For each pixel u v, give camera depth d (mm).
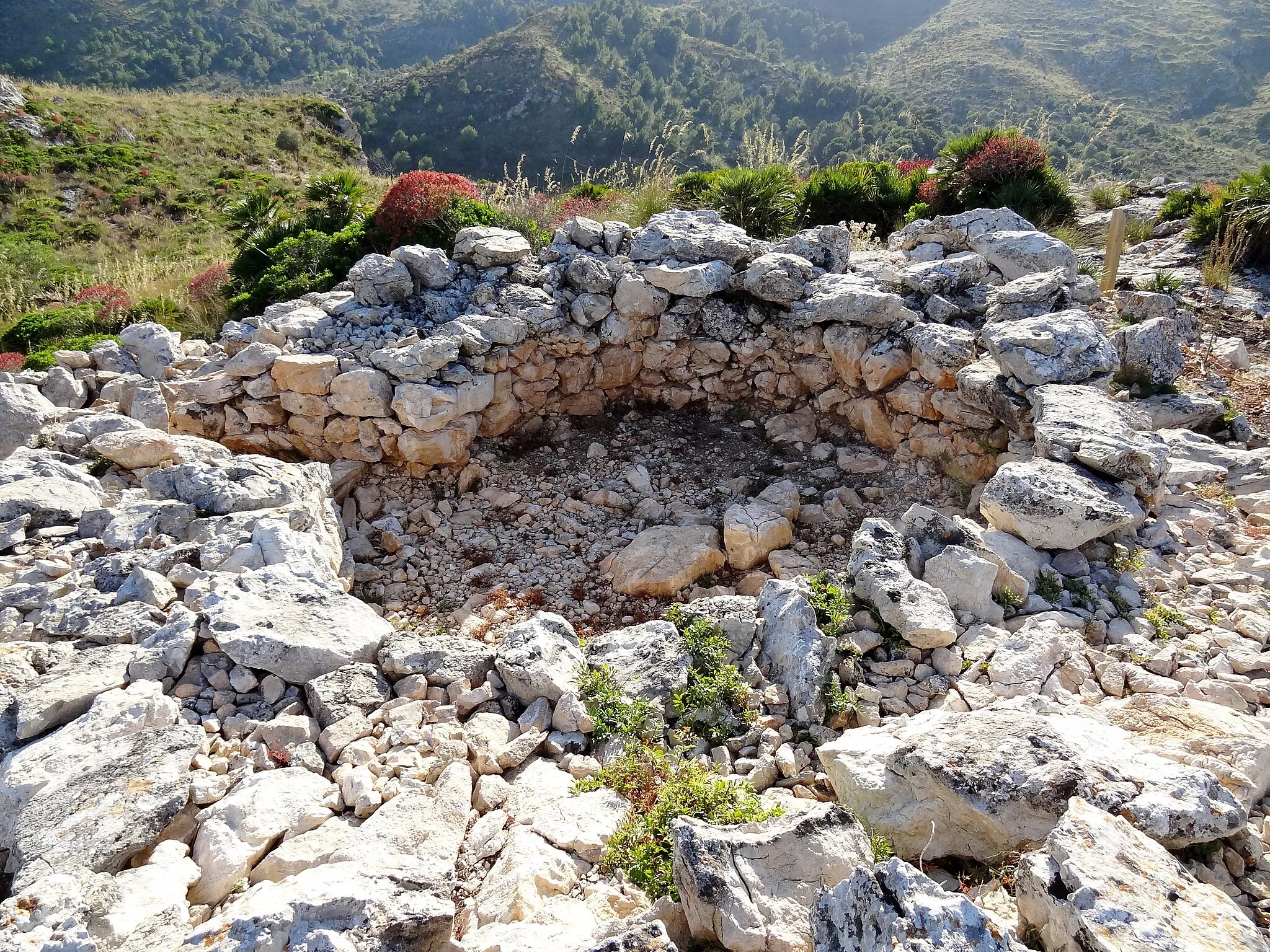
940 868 4129
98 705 4566
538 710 5168
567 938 3312
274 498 7027
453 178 12445
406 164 79188
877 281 9859
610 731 5047
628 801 4457
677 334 9766
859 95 91562
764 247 10359
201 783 4301
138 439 7680
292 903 3201
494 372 9148
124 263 23859
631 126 79938
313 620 5508
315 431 8797
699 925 3428
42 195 28234
